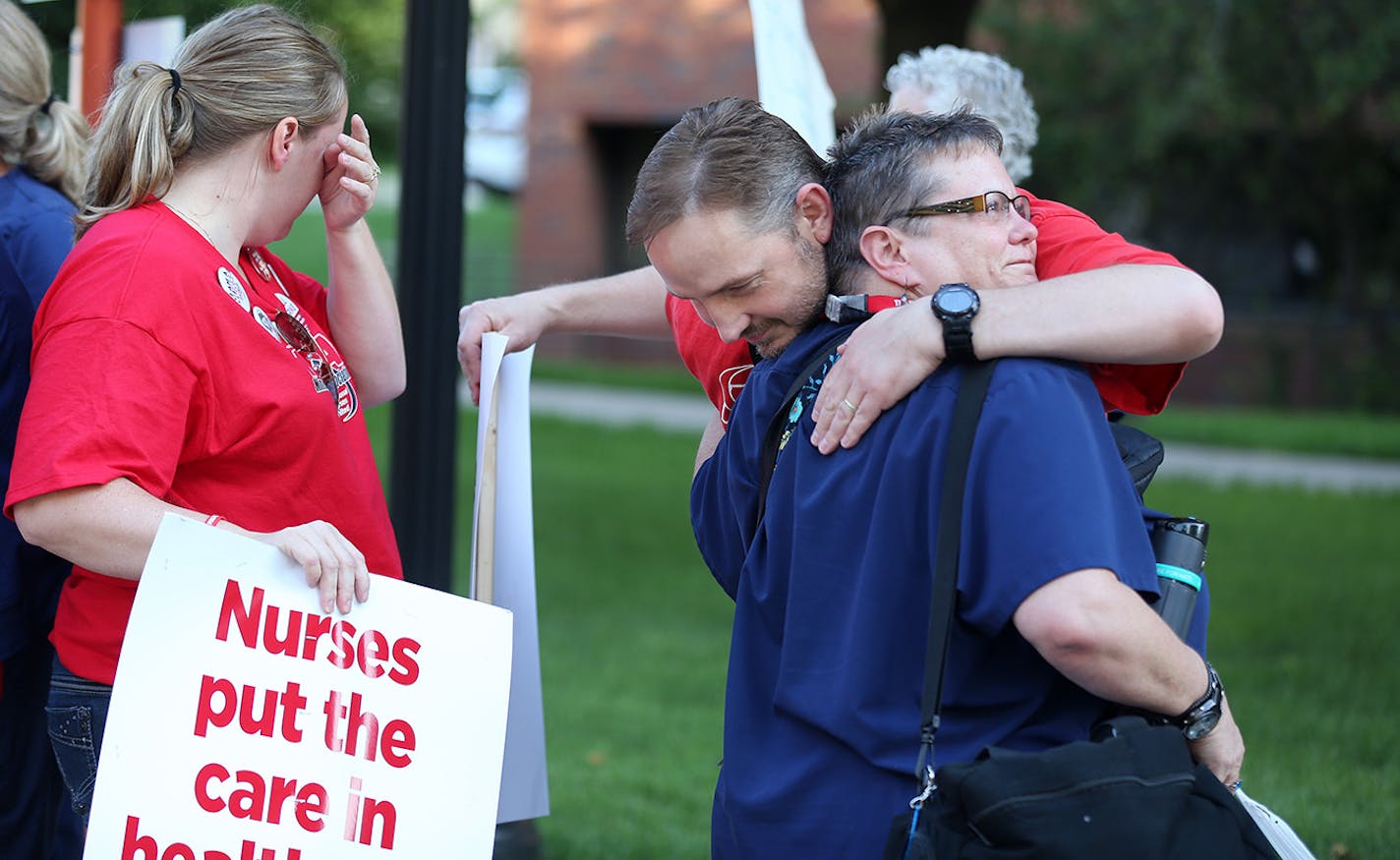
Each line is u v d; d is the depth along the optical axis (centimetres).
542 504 3994
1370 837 1533
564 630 2688
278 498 877
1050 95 5881
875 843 736
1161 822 670
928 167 788
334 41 981
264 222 899
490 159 12731
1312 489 4519
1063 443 711
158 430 800
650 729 2069
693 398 6938
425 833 818
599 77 7944
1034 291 740
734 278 790
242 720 783
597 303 1106
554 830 1648
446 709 832
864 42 7275
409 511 1472
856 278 811
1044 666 750
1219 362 7119
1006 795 670
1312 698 2161
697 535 901
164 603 768
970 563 716
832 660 757
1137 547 719
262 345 862
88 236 832
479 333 1057
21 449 788
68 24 2117
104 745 752
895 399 745
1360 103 5997
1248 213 6875
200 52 874
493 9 14788
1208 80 5228
